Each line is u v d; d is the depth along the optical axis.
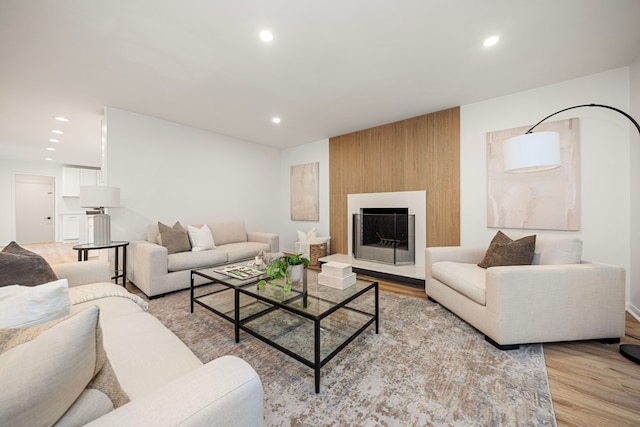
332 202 4.72
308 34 1.93
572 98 2.64
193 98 3.00
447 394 1.36
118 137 3.28
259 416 0.67
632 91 2.34
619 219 2.45
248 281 2.15
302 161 5.18
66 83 2.61
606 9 1.71
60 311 0.85
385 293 2.96
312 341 1.83
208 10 1.68
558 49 2.15
